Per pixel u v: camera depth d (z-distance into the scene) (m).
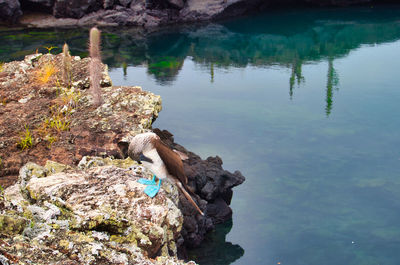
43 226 3.69
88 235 3.84
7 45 28.81
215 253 10.18
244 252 10.34
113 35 33.78
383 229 11.19
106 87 8.54
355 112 19.25
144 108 7.59
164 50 30.05
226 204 11.92
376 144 16.20
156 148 4.16
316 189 13.24
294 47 31.12
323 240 10.83
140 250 3.93
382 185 13.38
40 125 7.01
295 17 40.47
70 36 32.06
